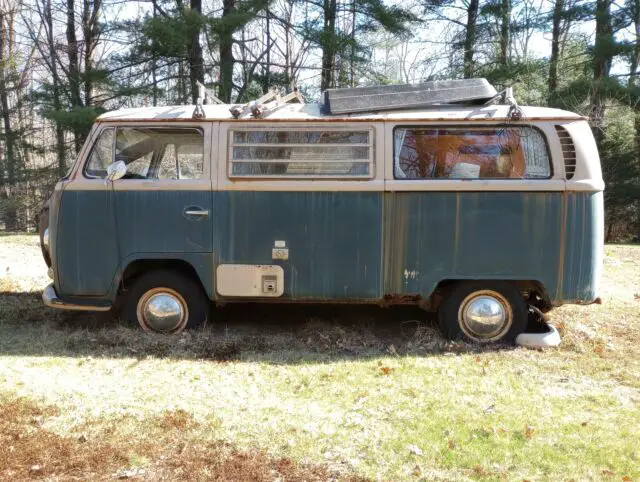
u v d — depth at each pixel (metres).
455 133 5.43
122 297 6.06
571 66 17.70
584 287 5.37
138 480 3.14
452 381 4.66
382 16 16.73
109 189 5.44
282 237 5.44
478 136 5.42
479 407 4.16
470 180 5.35
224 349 5.32
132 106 17.73
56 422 3.80
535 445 3.61
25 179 20.44
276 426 3.81
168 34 14.82
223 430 3.74
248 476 3.21
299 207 5.42
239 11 15.60
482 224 5.36
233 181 5.42
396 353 5.32
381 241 5.41
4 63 22.00
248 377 4.71
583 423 3.91
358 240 5.41
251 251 5.45
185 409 4.05
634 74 16.41
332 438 3.67
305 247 5.44
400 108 5.54
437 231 5.38
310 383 4.59
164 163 5.52
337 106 5.48
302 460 3.40
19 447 3.45
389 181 5.36
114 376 4.68
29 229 22.34
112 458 3.37
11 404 4.03
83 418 3.88
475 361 5.10
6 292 7.55
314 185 5.39
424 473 3.27
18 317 6.38
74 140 19.22
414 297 5.50
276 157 5.45
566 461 3.42
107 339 5.45
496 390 4.48
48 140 22.64
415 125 5.42
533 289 5.68
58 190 5.47
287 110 5.69
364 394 4.38
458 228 5.37
